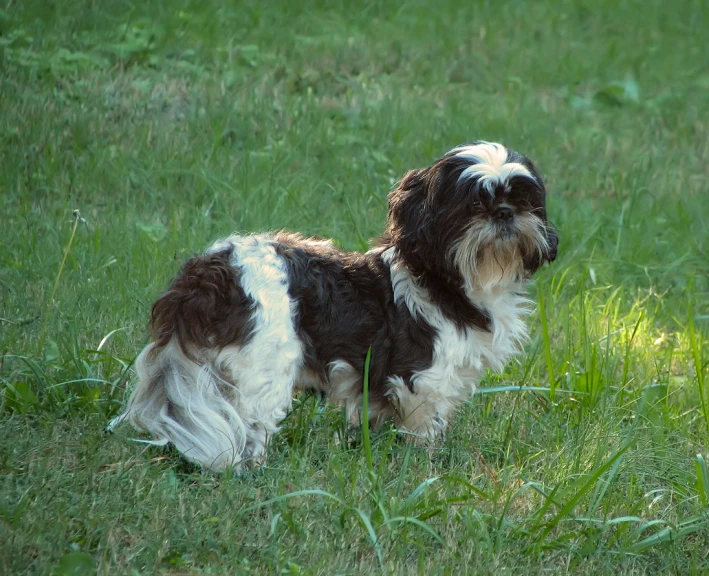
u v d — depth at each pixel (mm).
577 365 9734
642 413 8672
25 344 8672
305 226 11883
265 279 7156
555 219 13109
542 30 21547
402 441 8047
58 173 13000
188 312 7012
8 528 6020
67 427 7625
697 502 7398
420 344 7582
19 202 12195
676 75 19953
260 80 16281
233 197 12586
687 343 10562
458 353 7645
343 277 7605
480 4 22250
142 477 6727
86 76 15289
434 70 18281
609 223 13359
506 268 7570
